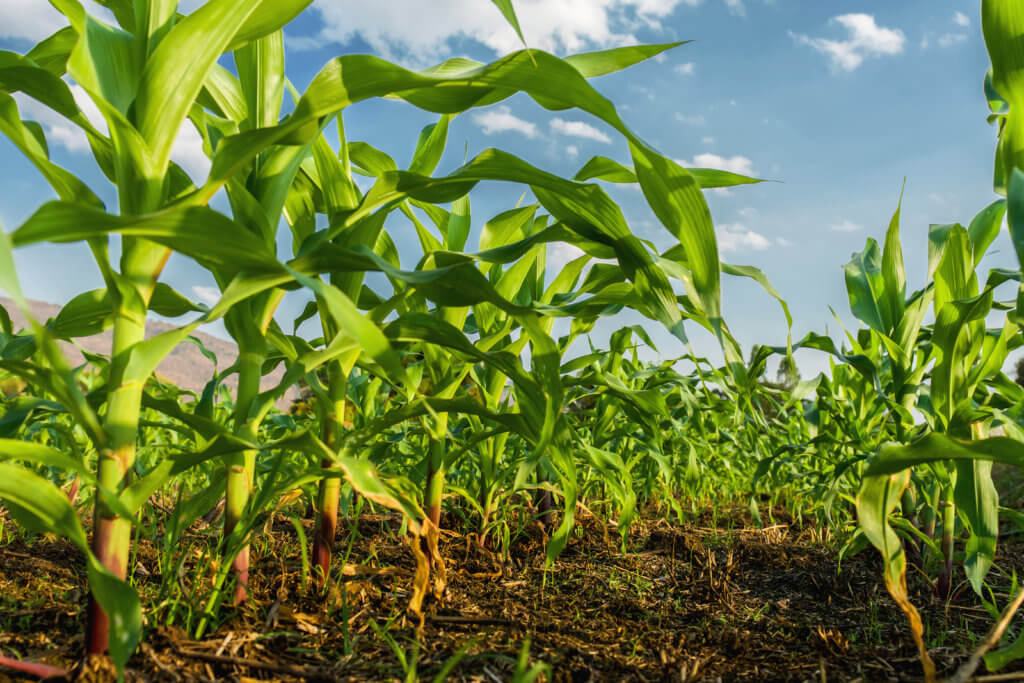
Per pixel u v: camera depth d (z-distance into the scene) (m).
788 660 1.22
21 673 0.90
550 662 1.14
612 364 2.36
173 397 2.18
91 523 1.94
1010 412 1.32
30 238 0.71
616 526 2.51
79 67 0.88
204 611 1.07
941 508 1.77
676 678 1.11
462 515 2.05
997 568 2.04
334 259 1.05
